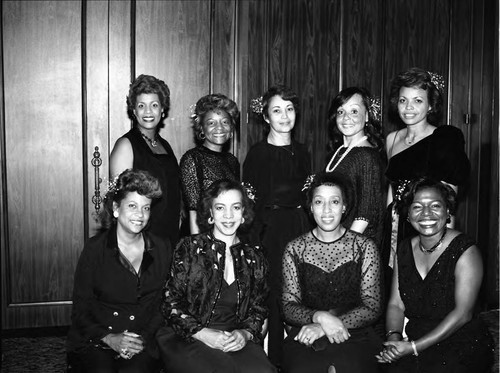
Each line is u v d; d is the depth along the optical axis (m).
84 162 3.95
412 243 2.74
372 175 3.04
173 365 2.58
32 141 3.87
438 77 3.34
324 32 4.17
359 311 2.73
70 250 3.97
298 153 3.29
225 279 2.74
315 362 2.60
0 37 3.77
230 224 2.74
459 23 4.35
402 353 2.55
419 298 2.66
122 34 3.93
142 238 2.80
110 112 3.95
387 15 4.26
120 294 2.71
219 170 3.22
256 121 4.09
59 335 3.98
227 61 4.08
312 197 2.82
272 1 4.08
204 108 3.24
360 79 4.25
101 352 2.65
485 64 4.35
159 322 2.75
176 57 4.01
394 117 4.30
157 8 3.97
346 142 3.23
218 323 2.72
